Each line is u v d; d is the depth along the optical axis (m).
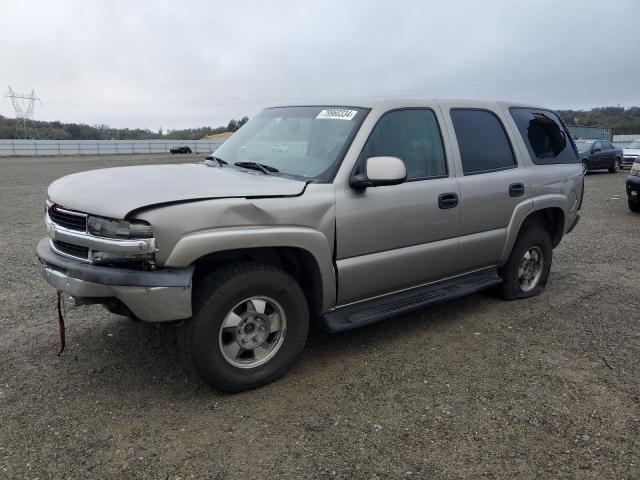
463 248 4.51
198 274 3.36
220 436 2.99
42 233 8.83
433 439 3.00
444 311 5.05
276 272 3.41
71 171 29.84
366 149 3.83
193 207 3.05
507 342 4.35
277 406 3.31
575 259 7.21
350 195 3.68
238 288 3.25
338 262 3.70
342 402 3.37
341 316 3.86
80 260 3.19
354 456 2.84
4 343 4.13
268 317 3.48
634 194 11.16
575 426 3.15
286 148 4.14
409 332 4.52
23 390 3.43
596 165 23.31
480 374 3.78
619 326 4.72
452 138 4.47
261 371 3.47
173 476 2.65
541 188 5.21
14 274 6.07
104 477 2.63
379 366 3.88
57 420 3.10
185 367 3.77
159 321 3.01
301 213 3.43
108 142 75.31
